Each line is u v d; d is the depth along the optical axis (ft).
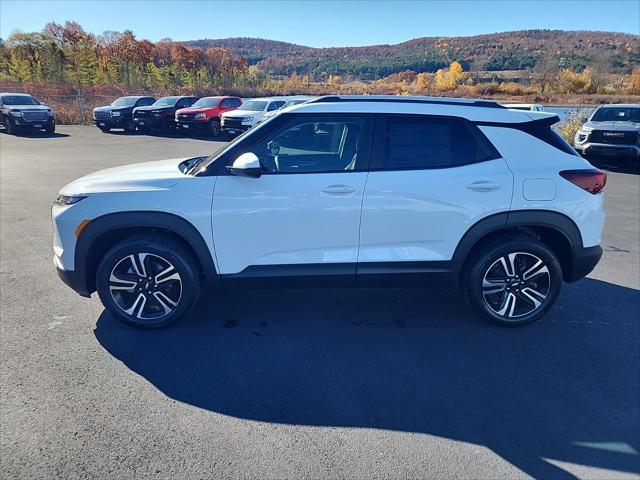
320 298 14.39
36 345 11.35
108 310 12.17
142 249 11.69
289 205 11.53
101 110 77.00
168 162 14.51
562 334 12.27
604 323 12.89
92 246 11.76
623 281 15.88
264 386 9.91
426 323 12.86
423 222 11.78
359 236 11.80
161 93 132.67
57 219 11.61
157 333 12.09
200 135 74.13
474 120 12.00
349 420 8.86
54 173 36.88
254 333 12.20
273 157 11.87
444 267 12.14
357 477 7.47
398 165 11.78
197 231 11.60
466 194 11.68
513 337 12.10
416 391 9.79
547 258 12.16
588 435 8.48
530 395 9.66
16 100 73.36
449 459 7.88
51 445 8.06
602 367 10.75
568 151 12.39
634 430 8.63
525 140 12.12
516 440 8.34
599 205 12.30
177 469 7.58
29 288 14.67
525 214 11.89
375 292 14.89
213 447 8.09
